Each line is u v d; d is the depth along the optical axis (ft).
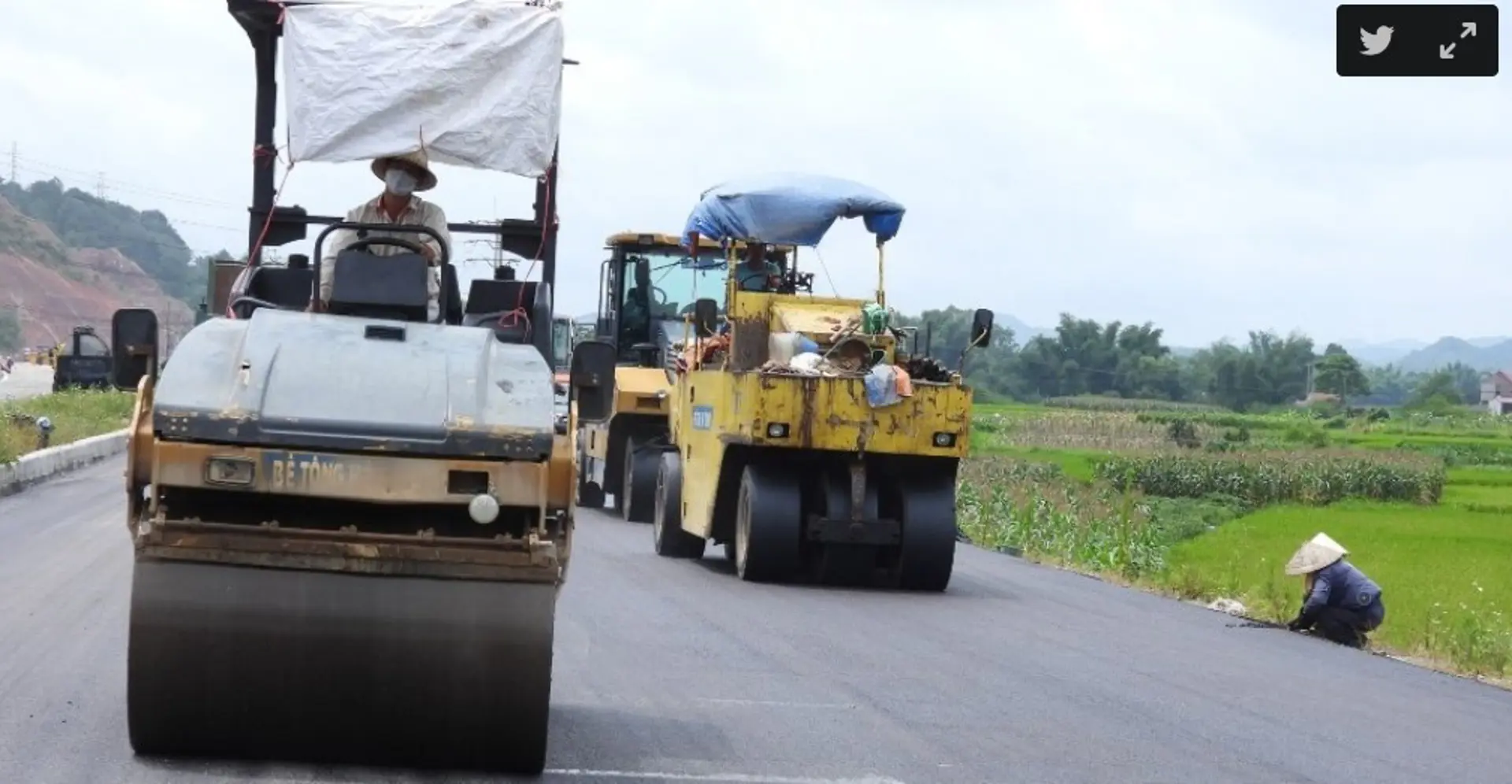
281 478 26.40
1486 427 409.90
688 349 72.28
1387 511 165.58
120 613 45.52
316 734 27.66
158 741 27.73
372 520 27.55
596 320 98.37
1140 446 275.18
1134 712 39.22
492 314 34.94
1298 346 581.12
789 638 47.78
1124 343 581.12
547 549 27.14
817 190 65.87
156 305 540.52
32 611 45.34
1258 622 59.62
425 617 27.12
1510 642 55.77
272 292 34.86
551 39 34.65
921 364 63.31
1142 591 69.21
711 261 94.53
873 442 60.34
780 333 64.39
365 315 31.45
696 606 53.88
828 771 30.81
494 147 34.22
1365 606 56.49
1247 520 147.43
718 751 32.01
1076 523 95.66
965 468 177.37
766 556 61.67
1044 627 54.19
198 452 26.30
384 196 34.63
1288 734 37.60
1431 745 37.40
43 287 480.23
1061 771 32.19
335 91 33.73
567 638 45.19
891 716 36.76
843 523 61.57
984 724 36.42
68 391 186.19
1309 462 202.59
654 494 86.53
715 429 64.59
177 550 26.73
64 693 34.06
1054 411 409.90
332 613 26.91
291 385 27.17
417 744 27.91
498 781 28.30
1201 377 579.89
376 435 26.66
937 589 62.95
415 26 34.22
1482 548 118.11
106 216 627.05
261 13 34.73
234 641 26.81
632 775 29.48
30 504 79.00
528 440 27.04
